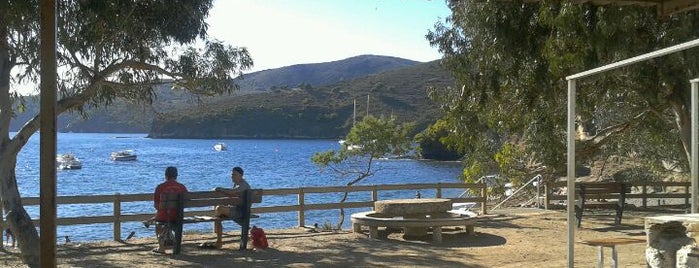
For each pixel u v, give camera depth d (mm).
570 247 7953
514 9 15242
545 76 15539
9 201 11453
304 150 115938
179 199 11031
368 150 30109
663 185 19000
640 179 29703
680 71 14352
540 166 21891
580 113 17969
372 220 12938
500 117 18594
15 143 11781
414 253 11414
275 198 35625
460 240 12914
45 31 5805
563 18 13844
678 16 13812
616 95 17969
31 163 82375
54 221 5773
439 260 10766
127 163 83125
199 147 135750
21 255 11219
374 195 15180
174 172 11195
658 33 14227
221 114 166250
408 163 81625
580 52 14375
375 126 30172
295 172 62875
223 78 14344
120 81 14188
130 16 12961
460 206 23859
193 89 14406
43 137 5770
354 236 13305
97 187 47031
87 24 12203
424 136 30516
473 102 17953
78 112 14070
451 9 18219
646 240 8047
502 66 16016
